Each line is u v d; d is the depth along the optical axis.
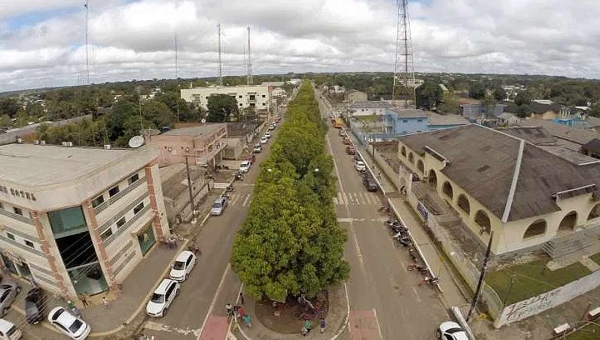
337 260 25.53
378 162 64.75
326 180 38.69
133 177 32.53
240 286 30.80
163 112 85.94
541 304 26.50
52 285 29.53
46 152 35.44
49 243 26.47
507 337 24.75
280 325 26.34
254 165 65.06
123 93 166.00
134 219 33.06
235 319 26.83
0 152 35.66
